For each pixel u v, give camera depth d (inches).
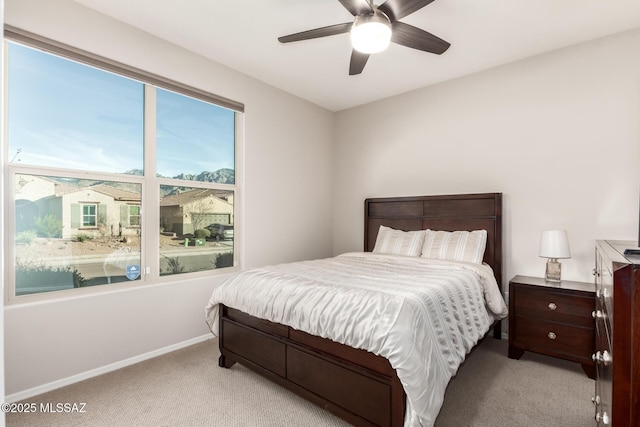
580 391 83.7
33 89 84.0
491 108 125.3
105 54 93.9
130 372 94.0
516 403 78.2
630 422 38.3
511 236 121.0
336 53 115.7
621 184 100.4
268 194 143.1
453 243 120.6
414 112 147.3
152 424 70.5
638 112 98.1
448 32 100.3
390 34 72.8
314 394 72.0
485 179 126.9
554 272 104.8
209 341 118.7
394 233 139.7
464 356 73.0
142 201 105.4
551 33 101.1
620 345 39.2
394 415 58.7
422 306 64.9
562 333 94.7
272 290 81.8
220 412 74.7
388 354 58.0
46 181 86.2
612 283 41.1
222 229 128.7
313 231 166.1
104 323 94.0
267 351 82.8
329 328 67.2
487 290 99.0
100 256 96.0
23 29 79.6
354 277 86.3
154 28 100.8
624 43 100.0
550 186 112.7
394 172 154.2
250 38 106.3
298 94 154.0
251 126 135.3
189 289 114.9
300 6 89.9
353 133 170.4
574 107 108.1
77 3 88.6
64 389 84.4
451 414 73.7
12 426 69.7
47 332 83.7
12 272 80.3
